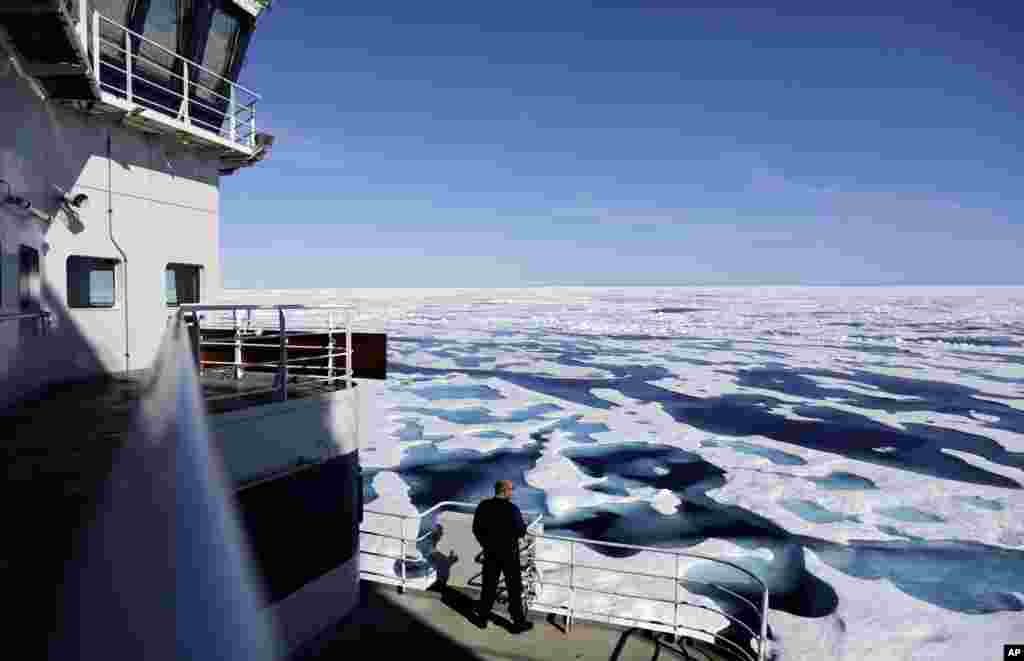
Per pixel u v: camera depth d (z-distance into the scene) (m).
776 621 9.99
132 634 0.56
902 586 11.23
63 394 5.40
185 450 0.76
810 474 17.64
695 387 31.22
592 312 87.88
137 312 6.82
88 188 6.21
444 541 6.35
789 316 80.38
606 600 10.23
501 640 5.33
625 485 16.64
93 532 0.64
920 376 34.56
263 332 6.48
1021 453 19.77
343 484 5.29
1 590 1.63
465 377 33.75
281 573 4.63
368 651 5.05
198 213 7.66
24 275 5.34
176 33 7.21
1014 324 68.19
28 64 4.89
